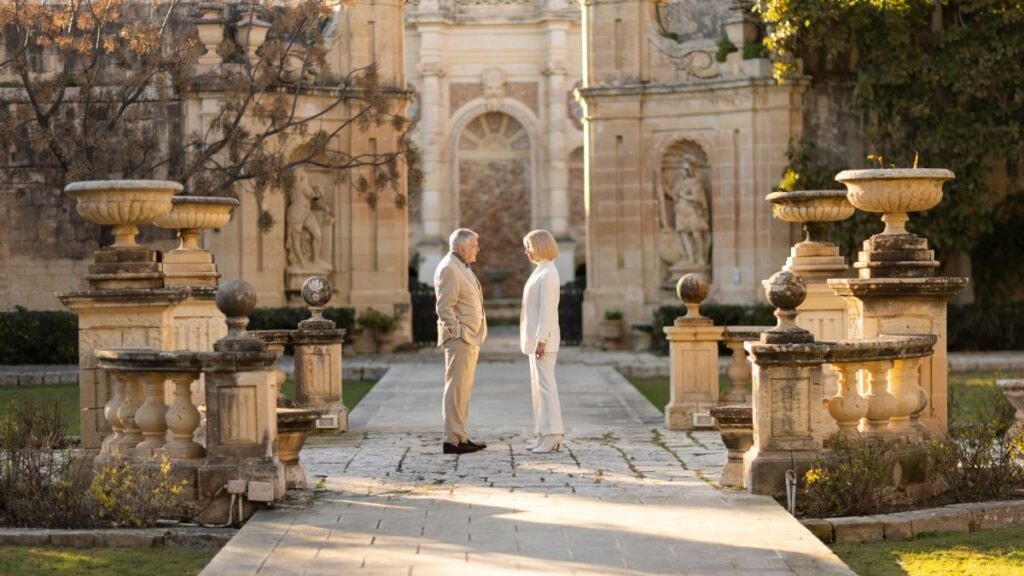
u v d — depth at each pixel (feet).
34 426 47.73
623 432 59.16
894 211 46.21
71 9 93.15
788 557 33.14
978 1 97.35
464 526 37.04
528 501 40.65
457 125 163.32
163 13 104.37
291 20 96.94
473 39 163.12
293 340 59.98
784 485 40.47
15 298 102.12
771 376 40.63
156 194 44.42
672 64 105.19
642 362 95.76
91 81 92.32
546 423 52.16
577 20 161.68
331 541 35.27
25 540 37.22
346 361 99.81
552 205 161.99
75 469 43.09
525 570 32.07
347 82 100.63
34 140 91.56
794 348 40.34
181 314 52.03
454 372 51.96
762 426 40.75
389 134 105.50
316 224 104.01
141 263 44.55
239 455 39.65
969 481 42.55
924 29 100.48
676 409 60.23
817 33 97.50
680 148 105.70
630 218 106.22
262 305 101.30
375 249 106.22
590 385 81.71
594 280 107.14
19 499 39.83
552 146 161.79
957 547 36.63
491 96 163.02
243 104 95.14
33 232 102.01
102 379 44.24
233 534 37.45
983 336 102.99
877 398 41.93
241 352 39.50
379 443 55.98
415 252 161.99
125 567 34.47
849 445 40.37
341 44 106.22
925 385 46.09
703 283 60.85
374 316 104.73
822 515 39.37
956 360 93.20
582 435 58.08
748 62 101.76
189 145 93.97
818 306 55.16
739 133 102.42
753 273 102.22
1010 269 105.60
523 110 163.02
